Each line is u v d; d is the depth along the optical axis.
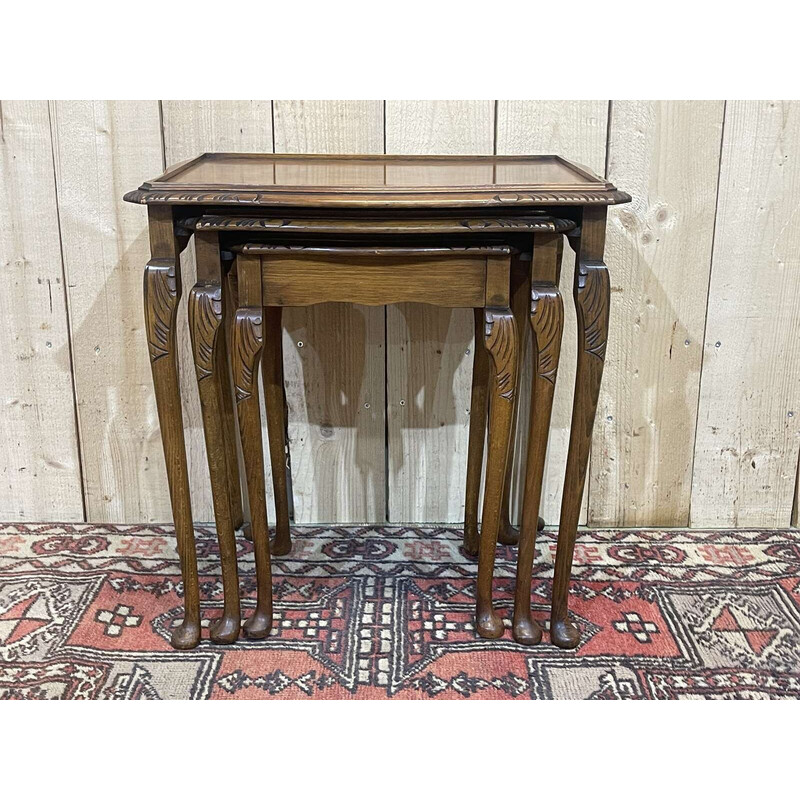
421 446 1.62
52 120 1.46
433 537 1.61
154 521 1.66
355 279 1.15
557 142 1.47
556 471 1.63
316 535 1.62
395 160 1.42
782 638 1.33
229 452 1.57
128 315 1.55
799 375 1.58
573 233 1.20
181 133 1.47
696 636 1.34
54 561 1.52
